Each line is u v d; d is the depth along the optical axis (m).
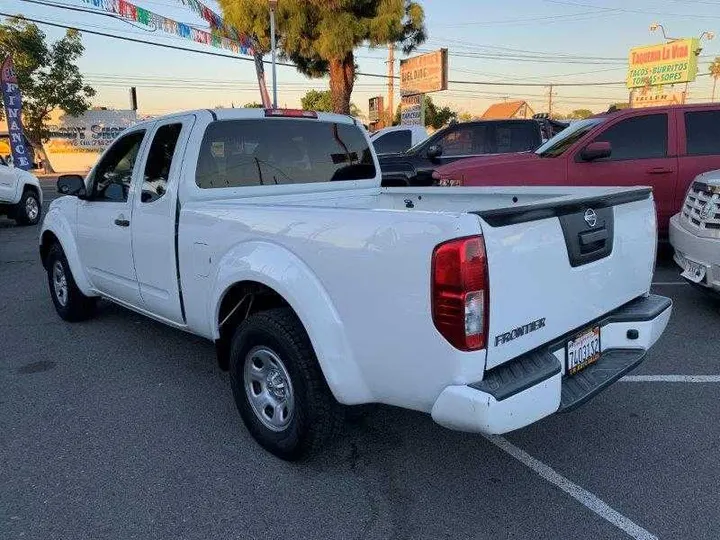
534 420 2.48
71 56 34.47
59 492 3.01
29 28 31.77
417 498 2.93
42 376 4.52
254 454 3.36
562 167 7.32
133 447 3.45
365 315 2.65
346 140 4.68
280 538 2.66
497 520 2.74
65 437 3.58
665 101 45.03
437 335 2.41
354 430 3.61
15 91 22.62
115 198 4.58
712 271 5.10
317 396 2.97
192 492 3.01
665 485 2.97
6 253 10.05
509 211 2.45
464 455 3.30
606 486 2.98
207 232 3.53
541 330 2.68
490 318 2.40
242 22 18.48
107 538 2.67
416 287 2.44
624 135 7.28
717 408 3.78
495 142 10.45
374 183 4.88
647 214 3.40
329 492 2.99
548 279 2.68
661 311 3.32
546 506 2.83
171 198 3.84
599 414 3.73
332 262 2.75
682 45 43.16
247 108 4.11
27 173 13.82
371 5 18.62
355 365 2.75
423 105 25.09
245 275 3.17
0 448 3.45
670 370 4.38
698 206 5.30
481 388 2.37
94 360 4.83
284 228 3.00
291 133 4.30
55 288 5.89
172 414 3.87
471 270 2.32
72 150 39.75
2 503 2.92
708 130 7.17
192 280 3.73
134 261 4.36
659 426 3.57
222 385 4.32
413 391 2.57
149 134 4.20
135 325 5.73
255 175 4.11
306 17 18.61
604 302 3.10
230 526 2.74
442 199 4.66
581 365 3.00
